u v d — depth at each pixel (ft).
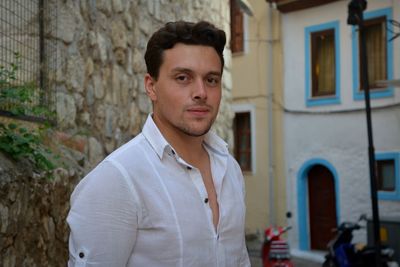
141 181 4.19
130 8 14.07
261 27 38.27
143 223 4.15
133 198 4.12
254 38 38.68
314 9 34.96
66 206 9.39
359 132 32.63
